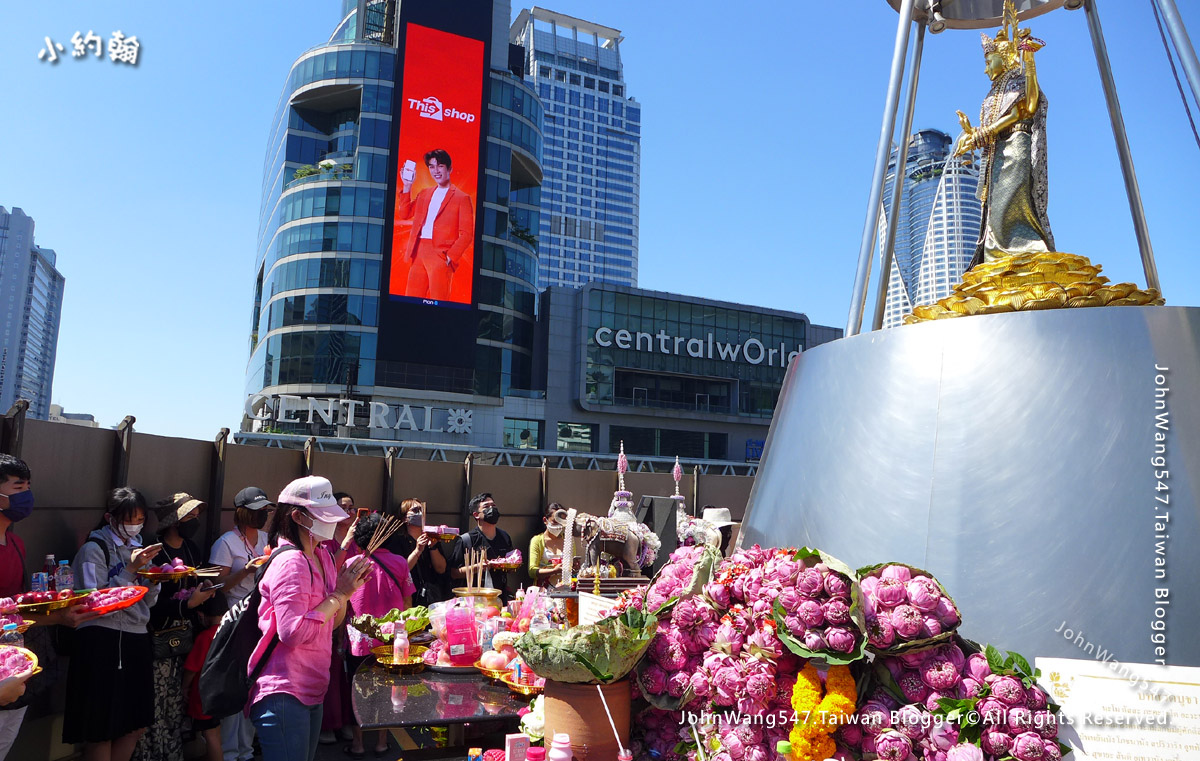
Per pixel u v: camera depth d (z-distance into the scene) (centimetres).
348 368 5028
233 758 484
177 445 620
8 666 273
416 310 5116
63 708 471
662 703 279
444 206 5209
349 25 7381
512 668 362
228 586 479
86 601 357
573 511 700
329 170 5347
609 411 5891
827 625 240
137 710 420
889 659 243
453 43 5284
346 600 338
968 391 324
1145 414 294
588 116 19188
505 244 5741
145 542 568
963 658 243
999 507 301
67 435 505
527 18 19375
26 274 16438
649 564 711
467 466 977
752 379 6397
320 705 341
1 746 329
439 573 707
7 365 15950
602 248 18925
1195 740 238
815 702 237
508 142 5781
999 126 415
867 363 364
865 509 334
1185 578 271
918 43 537
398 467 891
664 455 6147
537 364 5978
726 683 255
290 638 311
